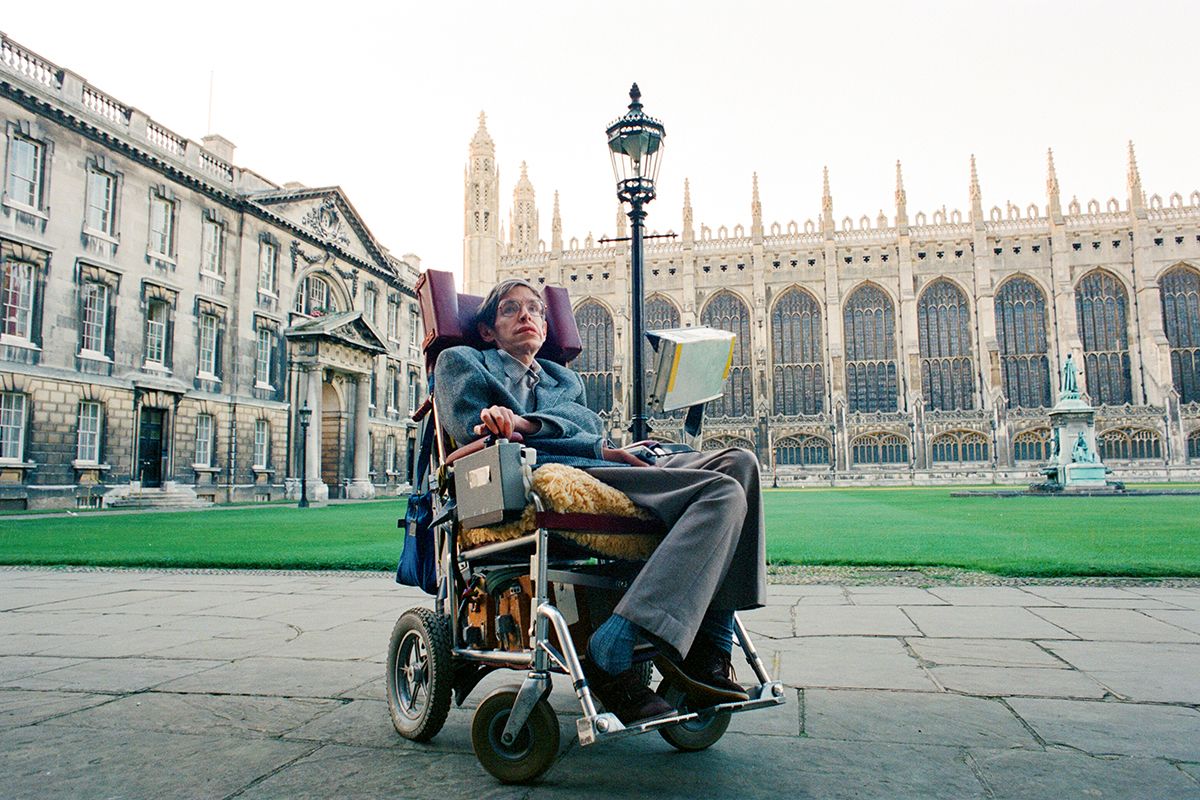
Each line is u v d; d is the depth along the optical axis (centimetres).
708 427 7088
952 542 1288
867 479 6116
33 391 2658
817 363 7262
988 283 6844
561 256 7856
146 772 305
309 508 3030
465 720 387
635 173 914
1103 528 1559
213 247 3591
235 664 503
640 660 289
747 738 348
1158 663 487
